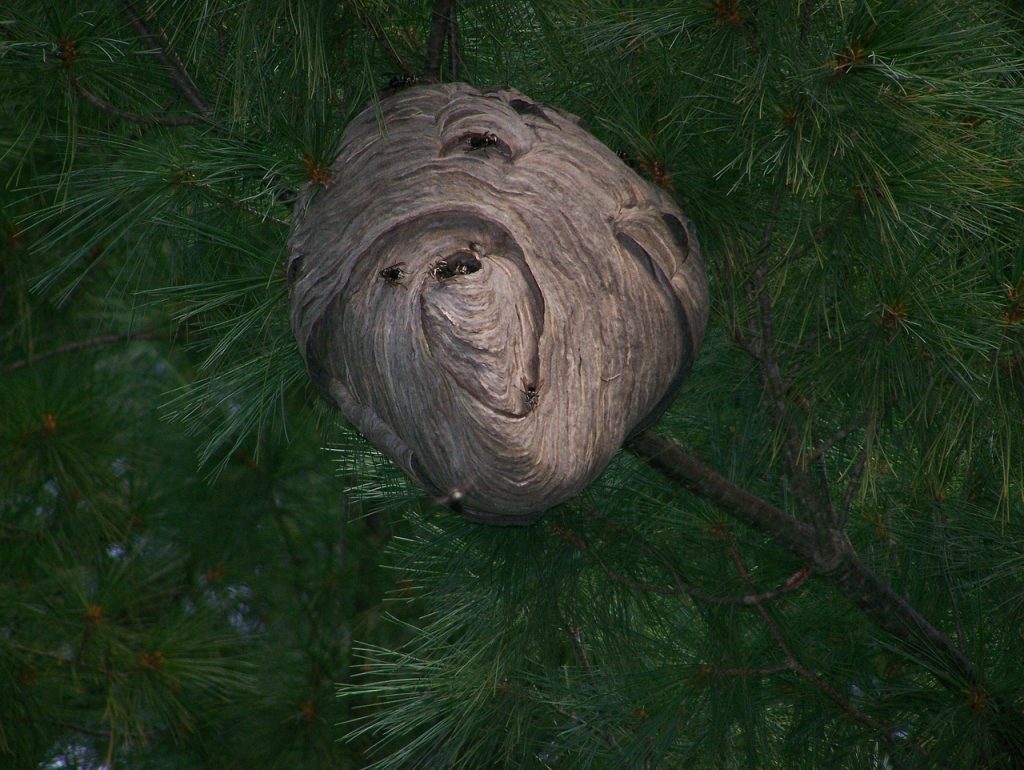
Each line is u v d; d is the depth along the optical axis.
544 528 5.09
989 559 5.19
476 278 4.78
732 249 5.00
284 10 4.95
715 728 5.11
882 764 5.21
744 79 4.91
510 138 4.90
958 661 5.15
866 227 4.94
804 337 5.06
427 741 5.20
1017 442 5.06
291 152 4.91
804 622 5.23
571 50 5.05
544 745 5.27
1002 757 5.14
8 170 5.74
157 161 4.98
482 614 5.20
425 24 5.07
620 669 5.14
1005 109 4.91
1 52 4.93
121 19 5.01
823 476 5.11
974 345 4.95
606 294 4.86
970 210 5.00
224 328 5.10
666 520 5.15
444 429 4.79
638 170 4.97
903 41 4.87
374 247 4.87
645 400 4.89
